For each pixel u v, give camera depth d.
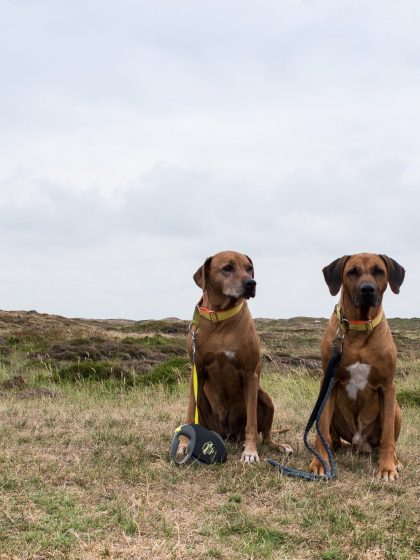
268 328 19.20
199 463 2.87
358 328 2.84
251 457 2.94
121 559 2.07
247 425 3.01
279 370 7.16
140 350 8.17
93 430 3.31
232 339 3.00
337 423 3.05
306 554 2.16
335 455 3.11
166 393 4.92
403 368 7.52
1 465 2.73
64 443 3.10
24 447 3.00
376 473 2.84
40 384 5.47
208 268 3.05
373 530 2.29
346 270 2.89
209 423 3.24
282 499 2.52
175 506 2.45
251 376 3.03
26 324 13.59
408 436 3.55
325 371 2.93
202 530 2.26
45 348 8.32
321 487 2.66
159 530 2.26
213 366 3.05
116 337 9.98
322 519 2.37
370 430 3.00
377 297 2.80
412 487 2.69
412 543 2.22
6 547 2.10
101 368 5.94
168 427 3.46
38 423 3.44
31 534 2.17
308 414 4.00
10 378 5.76
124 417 3.66
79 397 4.57
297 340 12.37
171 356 8.13
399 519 2.38
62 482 2.61
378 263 2.88
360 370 2.86
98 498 2.49
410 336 14.44
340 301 2.95
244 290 2.93
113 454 2.93
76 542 2.15
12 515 2.29
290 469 2.80
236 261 3.01
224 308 3.01
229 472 2.77
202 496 2.55
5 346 8.47
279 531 2.27
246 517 2.35
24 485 2.54
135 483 2.63
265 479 2.69
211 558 2.11
